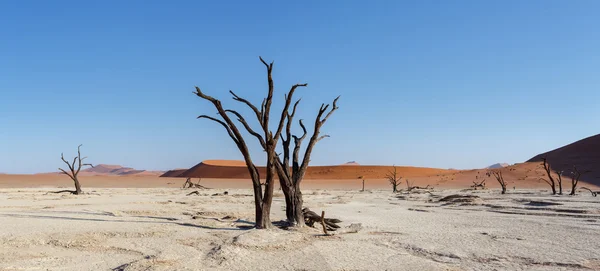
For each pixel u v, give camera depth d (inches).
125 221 668.1
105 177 4192.9
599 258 422.9
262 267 371.9
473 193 1929.1
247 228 597.3
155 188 2583.7
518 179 3284.9
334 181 4040.4
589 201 1252.5
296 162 613.9
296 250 442.0
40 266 364.5
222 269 362.6
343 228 610.9
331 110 638.5
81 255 411.2
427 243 500.7
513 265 391.9
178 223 641.6
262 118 569.9
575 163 3607.3
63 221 653.3
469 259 415.8
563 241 525.7
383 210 994.1
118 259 395.5
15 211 834.2
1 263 370.3
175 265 369.1
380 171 5403.5
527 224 710.5
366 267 376.5
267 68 557.3
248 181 4020.7
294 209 597.6
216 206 1024.9
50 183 3262.8
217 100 558.3
